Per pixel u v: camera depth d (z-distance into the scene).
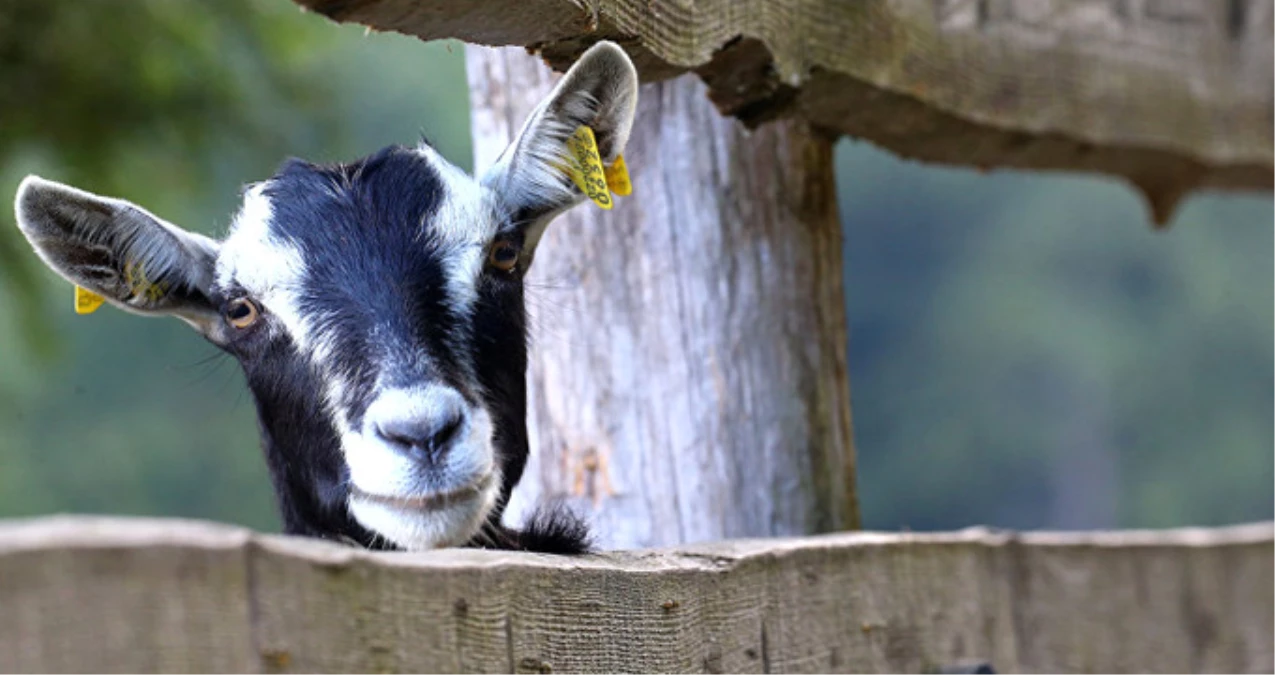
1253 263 72.12
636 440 8.45
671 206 8.41
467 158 41.56
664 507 8.39
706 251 8.37
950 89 8.62
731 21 6.70
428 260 6.77
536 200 7.21
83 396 47.66
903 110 8.48
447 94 42.44
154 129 14.57
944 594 7.24
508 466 6.97
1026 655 7.71
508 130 8.66
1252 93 11.60
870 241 75.12
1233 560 9.12
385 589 4.05
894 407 71.44
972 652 7.36
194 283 7.34
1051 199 75.94
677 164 8.41
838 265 8.75
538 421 8.69
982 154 9.88
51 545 3.10
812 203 8.55
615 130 6.73
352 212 6.87
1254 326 70.44
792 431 8.32
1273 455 67.69
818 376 8.45
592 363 8.55
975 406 70.31
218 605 3.45
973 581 7.46
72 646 3.13
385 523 6.26
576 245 8.60
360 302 6.61
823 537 6.91
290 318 6.73
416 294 6.64
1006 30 9.20
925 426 70.62
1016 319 70.94
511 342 7.03
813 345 8.45
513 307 7.10
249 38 14.65
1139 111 10.45
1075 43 9.88
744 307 8.34
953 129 9.06
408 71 42.12
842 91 7.90
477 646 4.48
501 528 6.98
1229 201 73.44
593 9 5.86
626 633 5.27
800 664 6.31
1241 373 69.94
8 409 23.27
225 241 7.12
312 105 15.31
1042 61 9.49
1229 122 11.39
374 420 6.25
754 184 8.39
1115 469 68.44
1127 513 67.56
